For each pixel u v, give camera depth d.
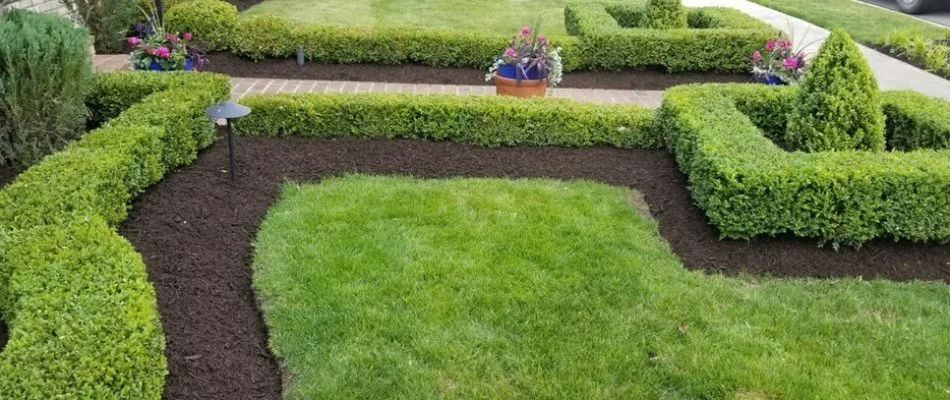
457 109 4.93
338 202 4.13
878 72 8.23
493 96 5.23
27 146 4.17
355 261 3.48
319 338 2.92
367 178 4.51
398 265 3.46
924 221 3.70
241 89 6.38
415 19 10.49
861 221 3.69
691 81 7.27
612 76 7.27
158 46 6.07
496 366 2.78
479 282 3.33
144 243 3.35
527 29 6.05
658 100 6.68
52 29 4.14
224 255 3.46
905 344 3.01
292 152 4.76
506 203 4.18
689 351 2.90
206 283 3.18
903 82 7.83
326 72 6.99
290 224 3.84
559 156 4.91
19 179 3.24
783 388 2.69
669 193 4.39
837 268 3.67
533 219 4.00
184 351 2.70
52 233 2.78
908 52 8.97
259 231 3.77
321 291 3.22
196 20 7.10
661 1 7.90
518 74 5.75
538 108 4.97
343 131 5.02
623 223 4.02
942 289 3.52
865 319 3.21
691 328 3.06
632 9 9.15
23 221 2.88
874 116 4.24
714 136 4.11
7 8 5.36
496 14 11.13
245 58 7.17
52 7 6.64
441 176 4.61
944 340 3.04
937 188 3.63
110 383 2.05
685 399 2.65
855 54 4.25
